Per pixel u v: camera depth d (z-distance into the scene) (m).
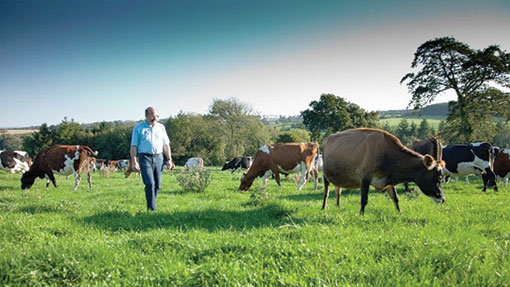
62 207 7.36
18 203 8.34
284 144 14.16
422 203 8.66
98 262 3.72
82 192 12.88
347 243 4.16
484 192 12.44
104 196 10.95
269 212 7.09
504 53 32.34
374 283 3.11
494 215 6.87
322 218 6.16
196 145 64.44
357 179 7.42
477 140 34.28
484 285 3.02
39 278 3.26
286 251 3.91
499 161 15.47
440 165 6.61
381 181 7.06
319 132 61.66
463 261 3.49
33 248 4.14
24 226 5.37
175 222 6.18
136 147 7.51
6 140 95.06
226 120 65.44
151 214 6.66
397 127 95.56
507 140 50.81
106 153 73.06
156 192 7.81
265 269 3.44
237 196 10.98
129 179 22.48
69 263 3.55
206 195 11.28
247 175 13.98
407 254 3.75
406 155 6.84
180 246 4.37
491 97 32.72
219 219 6.46
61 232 5.32
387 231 5.11
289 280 3.13
